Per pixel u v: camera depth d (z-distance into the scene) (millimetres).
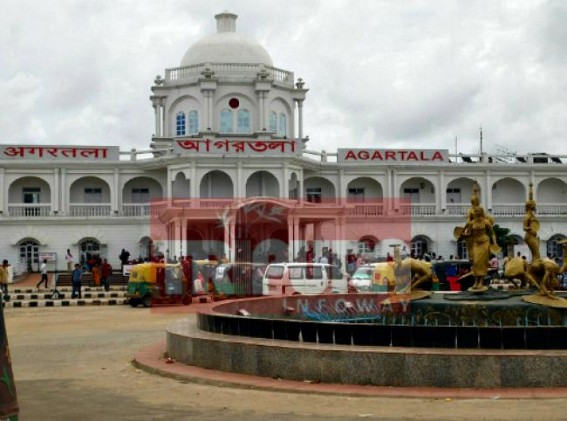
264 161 56844
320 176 62438
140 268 33406
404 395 12008
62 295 39844
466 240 18500
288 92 66250
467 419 10570
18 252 57469
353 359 12781
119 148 60781
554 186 65062
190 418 11141
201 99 63625
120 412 11641
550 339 12859
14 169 58969
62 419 11203
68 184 59875
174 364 15297
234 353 14102
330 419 10852
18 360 17219
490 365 12195
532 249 17750
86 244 58531
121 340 20688
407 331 13250
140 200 61812
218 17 68375
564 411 10844
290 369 13320
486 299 17531
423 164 62781
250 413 11367
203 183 58969
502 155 64500
